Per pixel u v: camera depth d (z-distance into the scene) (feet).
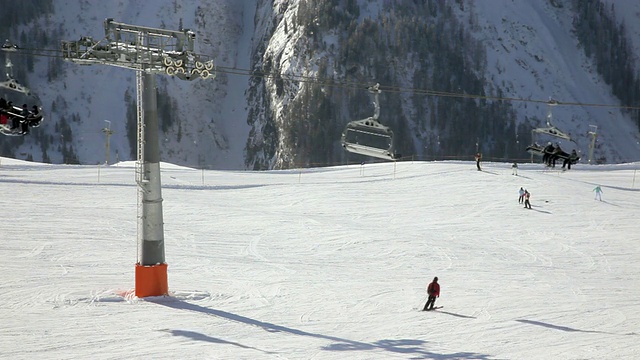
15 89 102.42
